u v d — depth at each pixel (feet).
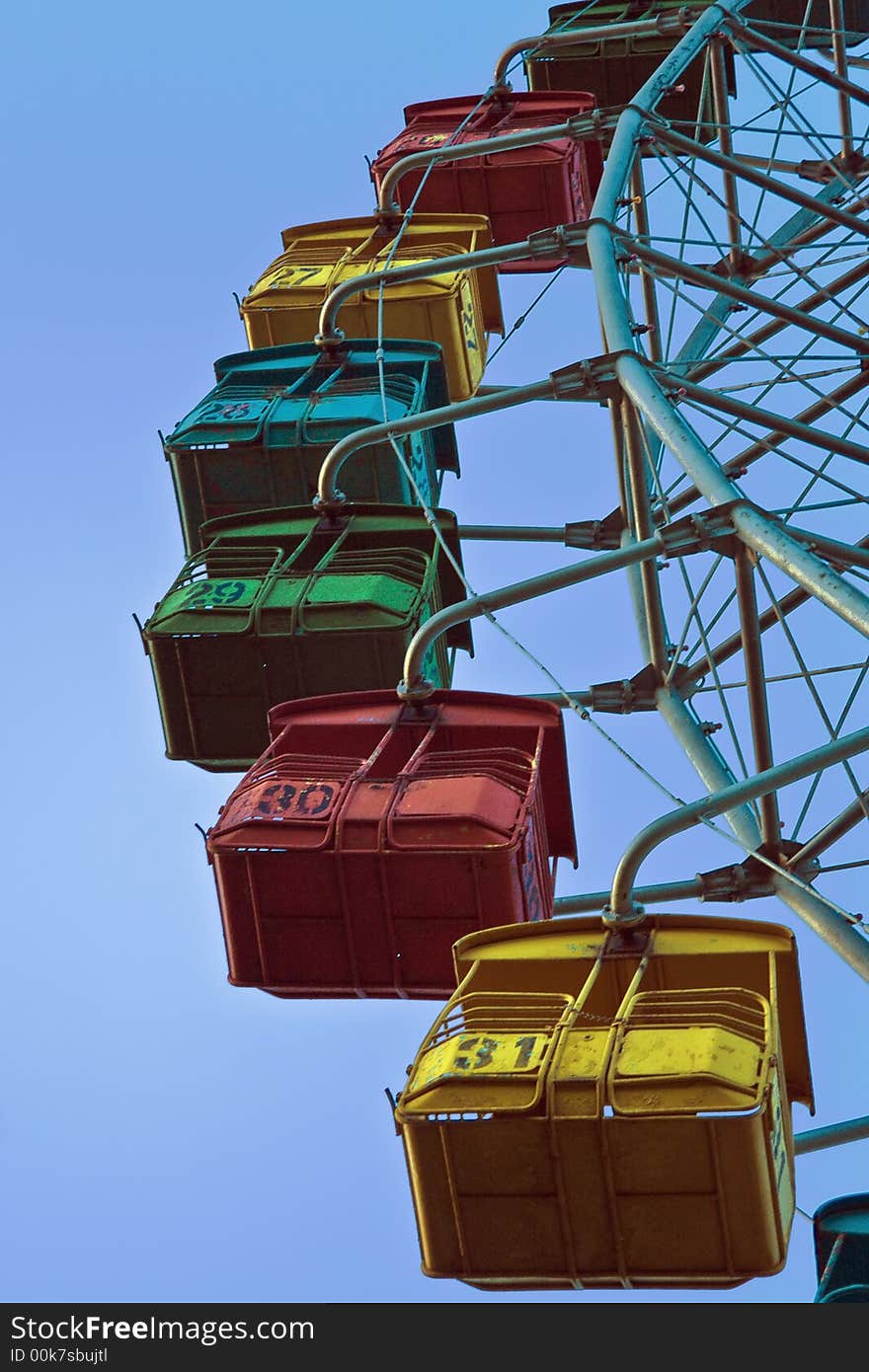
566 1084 55.36
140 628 88.02
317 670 87.40
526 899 73.82
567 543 108.78
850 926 72.13
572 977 65.41
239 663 87.45
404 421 94.12
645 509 88.63
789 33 163.32
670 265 99.50
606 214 100.63
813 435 88.43
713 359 95.55
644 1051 56.18
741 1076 55.11
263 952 74.28
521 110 149.69
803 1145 74.28
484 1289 57.31
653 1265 55.98
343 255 130.21
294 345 114.62
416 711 82.43
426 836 71.92
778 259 126.93
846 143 136.87
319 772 77.61
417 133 149.89
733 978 64.49
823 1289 71.41
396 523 95.66
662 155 112.06
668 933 66.13
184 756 90.12
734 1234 55.06
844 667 87.56
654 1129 54.13
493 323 134.31
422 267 108.99
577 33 147.95
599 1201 55.47
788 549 69.10
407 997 74.02
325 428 103.14
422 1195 56.59
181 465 104.68
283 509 97.91
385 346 113.70
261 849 72.64
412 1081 57.67
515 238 143.84
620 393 88.07
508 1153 55.36
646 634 100.32
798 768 65.10
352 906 72.95
